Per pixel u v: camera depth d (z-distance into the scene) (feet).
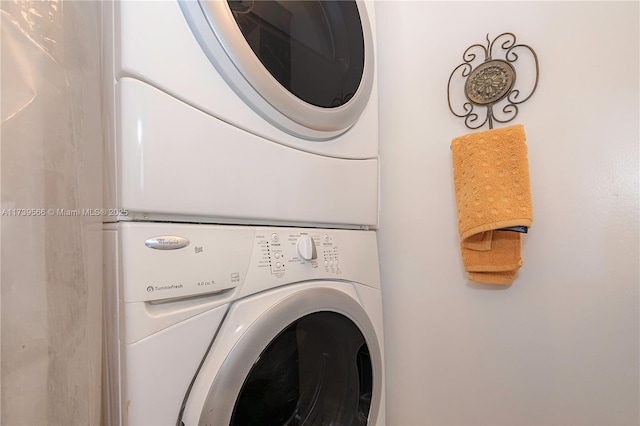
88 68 1.63
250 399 1.87
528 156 2.68
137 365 1.41
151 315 1.48
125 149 1.46
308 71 2.31
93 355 1.50
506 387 2.72
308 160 2.35
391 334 3.33
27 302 1.32
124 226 1.46
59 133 1.47
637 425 2.23
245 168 1.93
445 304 3.05
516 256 2.51
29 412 1.31
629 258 2.31
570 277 2.49
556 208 2.56
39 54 1.42
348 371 2.56
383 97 3.54
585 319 2.43
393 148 3.44
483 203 2.50
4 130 1.29
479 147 2.60
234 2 1.88
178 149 1.61
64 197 1.47
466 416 2.89
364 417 2.56
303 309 2.03
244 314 1.81
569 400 2.46
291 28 2.24
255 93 1.91
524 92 2.73
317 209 2.39
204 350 1.65
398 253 3.34
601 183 2.41
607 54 2.43
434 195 3.15
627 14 2.38
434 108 3.20
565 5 2.60
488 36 2.93
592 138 2.45
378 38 3.59
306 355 2.31
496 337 2.78
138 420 1.40
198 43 1.73
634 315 2.27
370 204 2.91
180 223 1.66
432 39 3.26
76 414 1.43
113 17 1.54
